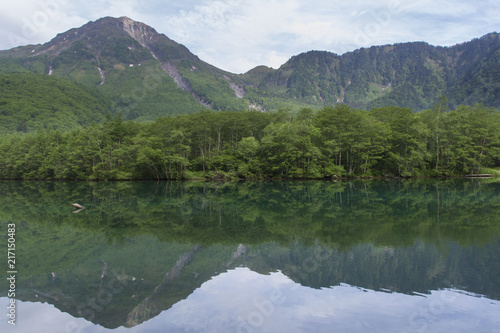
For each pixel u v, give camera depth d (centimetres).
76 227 2823
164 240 2355
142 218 3219
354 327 1119
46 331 1127
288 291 1433
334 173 8062
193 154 10150
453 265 1709
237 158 8981
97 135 9650
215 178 8831
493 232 2400
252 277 1611
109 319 1207
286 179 8456
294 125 8319
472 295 1364
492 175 8231
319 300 1336
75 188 6838
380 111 9462
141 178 9325
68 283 1565
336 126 8475
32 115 18462
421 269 1661
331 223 2850
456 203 3856
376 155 8419
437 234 2370
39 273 1702
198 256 1969
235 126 9481
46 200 4728
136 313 1241
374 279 1552
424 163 8188
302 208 3722
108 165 9369
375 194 4897
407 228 2586
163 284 1538
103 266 1800
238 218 3173
